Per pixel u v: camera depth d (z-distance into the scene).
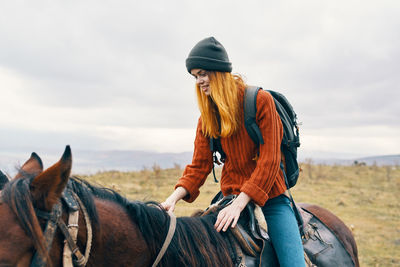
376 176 25.55
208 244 1.99
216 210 2.27
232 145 2.31
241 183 2.37
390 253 9.30
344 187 20.61
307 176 24.05
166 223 1.91
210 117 2.30
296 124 2.46
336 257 2.78
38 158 1.58
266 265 2.12
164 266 1.84
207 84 2.21
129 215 1.79
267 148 2.18
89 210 1.53
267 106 2.21
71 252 1.38
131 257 1.71
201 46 2.18
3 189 1.33
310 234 2.79
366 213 14.22
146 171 21.91
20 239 1.24
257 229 2.17
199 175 2.50
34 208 1.33
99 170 21.80
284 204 2.34
